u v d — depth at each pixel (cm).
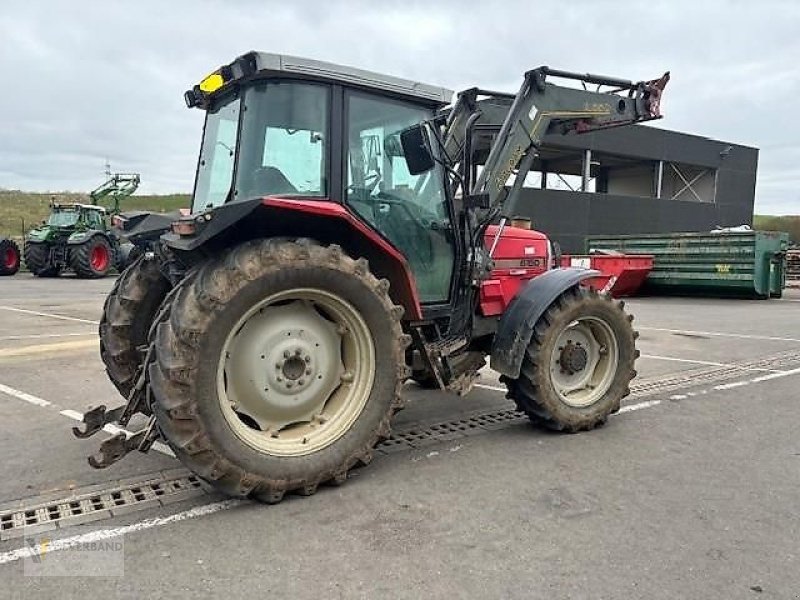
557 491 330
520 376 420
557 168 2478
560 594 235
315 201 332
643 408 496
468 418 468
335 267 325
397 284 377
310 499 320
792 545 273
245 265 303
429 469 361
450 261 420
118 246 2050
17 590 237
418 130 362
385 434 347
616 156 2203
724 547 271
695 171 2481
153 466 364
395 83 369
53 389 548
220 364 300
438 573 249
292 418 338
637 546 272
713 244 1455
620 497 323
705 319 1095
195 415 291
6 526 290
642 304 1378
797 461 378
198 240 304
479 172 470
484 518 298
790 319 1093
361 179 365
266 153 342
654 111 550
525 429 440
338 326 348
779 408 496
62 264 1970
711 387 568
